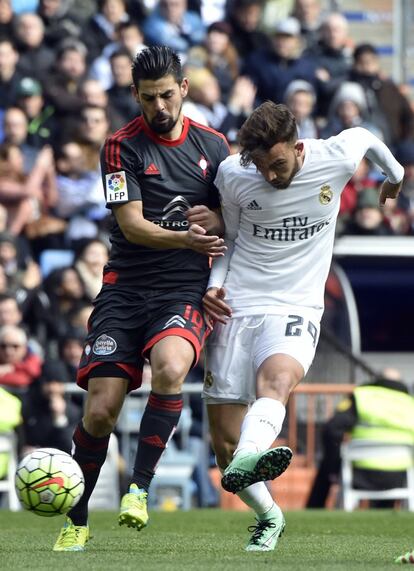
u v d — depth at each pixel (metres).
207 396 21.22
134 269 20.95
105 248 48.62
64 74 53.88
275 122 19.50
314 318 20.80
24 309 47.31
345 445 42.22
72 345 43.97
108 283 21.11
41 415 42.03
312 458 46.97
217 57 59.22
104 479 40.84
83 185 52.28
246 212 20.67
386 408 42.19
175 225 21.09
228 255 21.17
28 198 51.03
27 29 55.34
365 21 69.31
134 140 21.00
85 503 20.78
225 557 18.94
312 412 47.16
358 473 42.19
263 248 20.83
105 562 17.64
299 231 20.67
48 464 19.38
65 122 52.94
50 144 53.12
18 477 19.42
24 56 55.25
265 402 19.53
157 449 20.11
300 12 64.56
